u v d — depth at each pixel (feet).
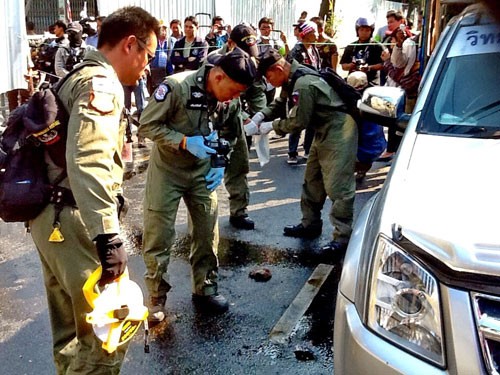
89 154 7.02
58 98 7.53
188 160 11.71
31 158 7.62
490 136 8.45
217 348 11.35
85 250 7.70
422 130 8.97
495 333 5.52
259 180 23.41
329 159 15.24
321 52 29.19
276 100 16.34
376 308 6.38
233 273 14.79
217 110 12.55
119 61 7.97
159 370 10.66
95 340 7.87
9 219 7.73
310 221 17.15
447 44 10.65
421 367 5.84
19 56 23.86
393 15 29.25
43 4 40.83
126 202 8.50
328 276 14.56
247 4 52.37
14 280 14.42
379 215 7.13
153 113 11.18
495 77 9.62
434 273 5.96
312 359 11.00
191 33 31.35
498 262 5.71
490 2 10.27
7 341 11.68
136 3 41.75
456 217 6.41
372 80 28.48
